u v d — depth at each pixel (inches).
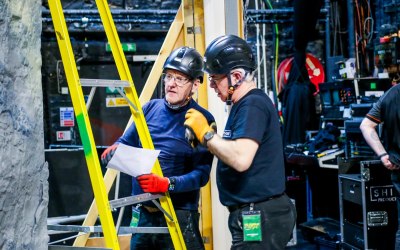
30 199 63.5
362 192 167.0
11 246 59.2
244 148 78.9
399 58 215.2
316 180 231.8
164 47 129.8
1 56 57.9
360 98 207.3
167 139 99.7
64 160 139.2
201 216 133.1
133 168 81.8
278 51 263.3
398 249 151.6
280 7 263.1
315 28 260.7
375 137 154.2
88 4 237.9
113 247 70.4
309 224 212.1
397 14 237.5
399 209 152.3
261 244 82.7
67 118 234.7
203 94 132.9
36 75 65.7
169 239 98.6
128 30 233.8
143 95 127.5
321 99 230.4
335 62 246.5
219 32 126.0
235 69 83.6
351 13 256.5
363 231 168.1
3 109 57.8
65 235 137.3
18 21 61.6
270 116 83.7
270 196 83.1
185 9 132.0
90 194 140.9
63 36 72.9
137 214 100.6
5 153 58.2
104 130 233.6
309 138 235.1
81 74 233.5
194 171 97.3
